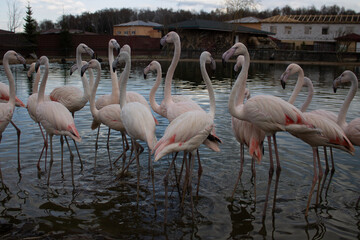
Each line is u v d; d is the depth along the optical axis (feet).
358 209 14.83
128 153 21.95
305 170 18.83
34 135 24.11
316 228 13.32
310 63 112.88
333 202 15.46
